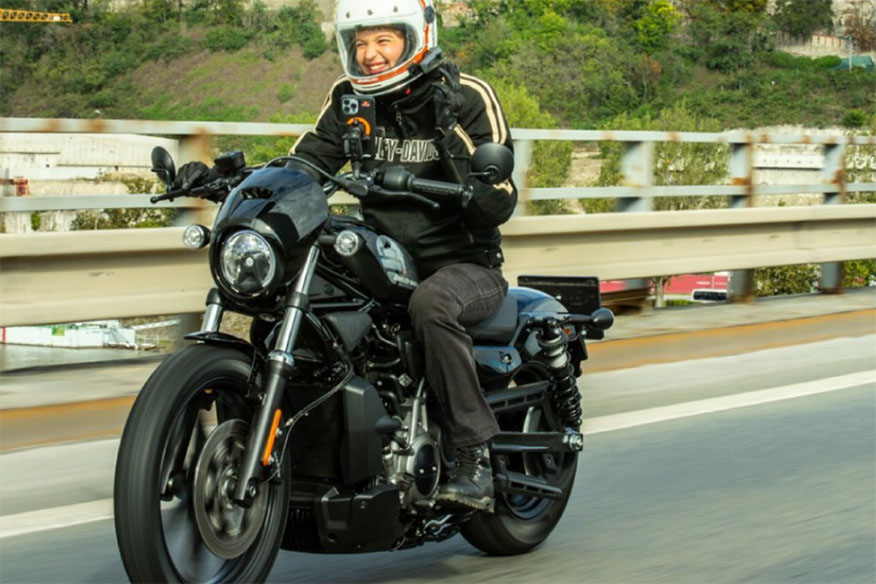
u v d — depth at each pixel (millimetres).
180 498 6535
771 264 21500
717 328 18438
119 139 16703
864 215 22953
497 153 7000
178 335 15539
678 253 19906
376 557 8742
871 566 8422
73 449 11773
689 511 9867
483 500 7801
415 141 7727
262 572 6777
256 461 6477
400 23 7402
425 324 7488
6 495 10117
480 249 8031
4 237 12867
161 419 6242
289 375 6648
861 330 20172
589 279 9312
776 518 9648
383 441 7301
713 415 13445
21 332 16422
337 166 8086
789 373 16047
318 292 7012
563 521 9656
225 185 7340
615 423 12984
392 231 7762
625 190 19594
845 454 11812
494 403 8414
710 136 20828
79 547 8695
